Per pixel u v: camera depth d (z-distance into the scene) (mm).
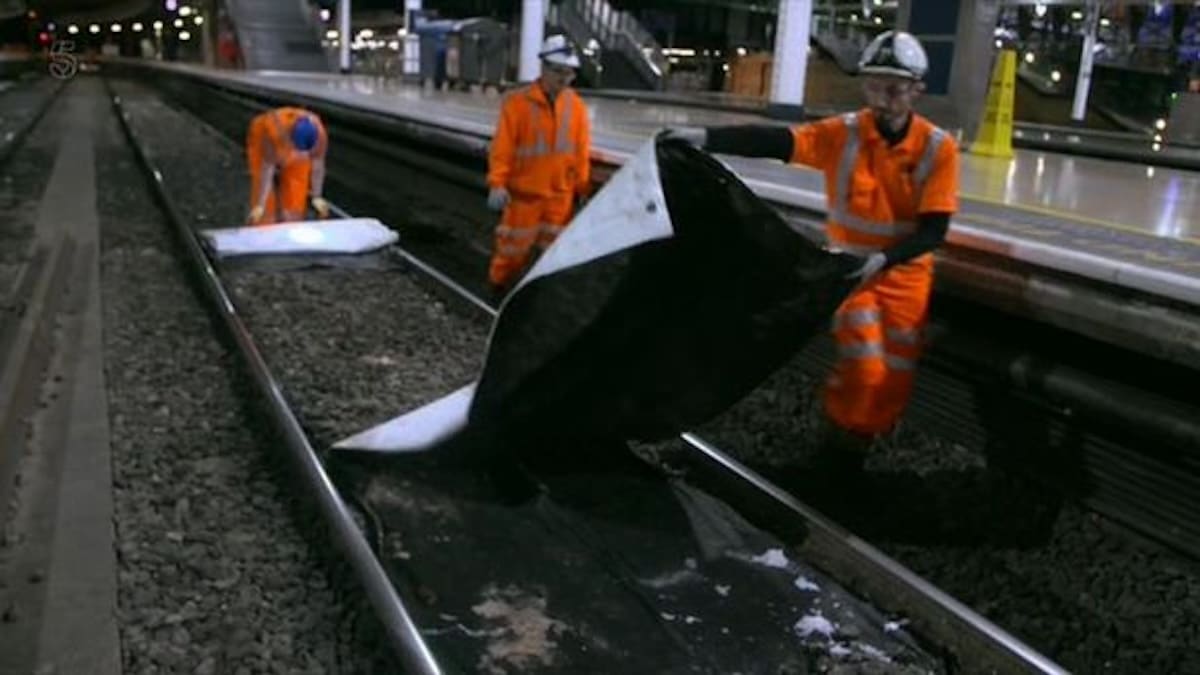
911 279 4559
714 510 4551
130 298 7953
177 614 3658
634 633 3684
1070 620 4039
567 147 7250
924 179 4375
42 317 7012
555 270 4055
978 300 5223
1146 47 27297
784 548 4258
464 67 29375
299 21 55344
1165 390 4574
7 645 3441
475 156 12039
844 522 4777
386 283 8562
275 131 9125
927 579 4309
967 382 5527
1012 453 5258
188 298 8000
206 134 23828
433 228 12102
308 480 4434
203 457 5008
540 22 27266
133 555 4027
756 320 4207
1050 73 29984
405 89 28156
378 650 3484
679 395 4504
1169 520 4512
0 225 11023
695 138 4246
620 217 3959
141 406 5648
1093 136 19219
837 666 3516
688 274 4102
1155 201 8539
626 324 4191
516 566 4074
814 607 3871
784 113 19500
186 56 81688
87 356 6508
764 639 3676
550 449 4824
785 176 9094
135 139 21406
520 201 7332
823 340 6391
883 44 4277
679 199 3986
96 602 3707
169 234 10703
